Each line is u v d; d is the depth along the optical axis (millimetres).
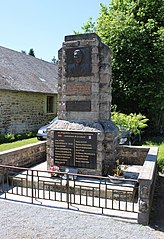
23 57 19797
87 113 6027
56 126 6219
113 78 13008
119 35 12242
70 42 6062
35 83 16406
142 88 12484
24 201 4840
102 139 5770
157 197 5402
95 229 3791
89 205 4484
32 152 7270
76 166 5992
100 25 13336
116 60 12617
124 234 3654
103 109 6121
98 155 5789
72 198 5023
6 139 12672
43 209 4492
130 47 12141
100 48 5980
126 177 5793
